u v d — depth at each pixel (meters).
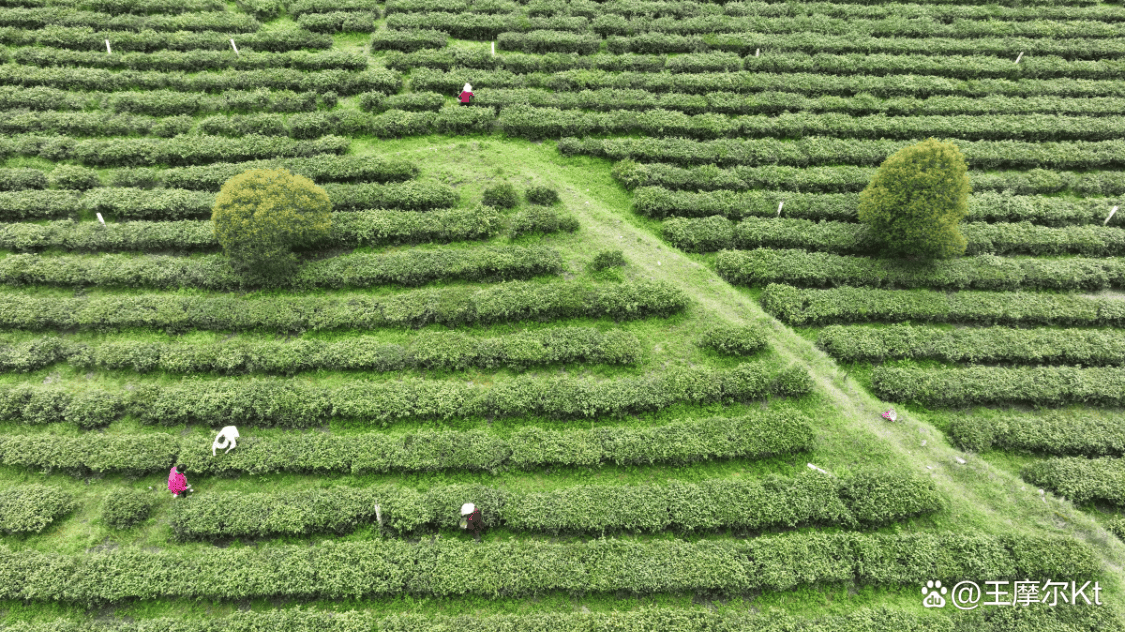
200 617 13.69
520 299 18.97
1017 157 23.47
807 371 17.77
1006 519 15.20
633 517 14.88
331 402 16.72
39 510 14.85
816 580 14.12
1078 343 18.33
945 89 26.31
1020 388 17.33
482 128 24.75
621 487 15.41
